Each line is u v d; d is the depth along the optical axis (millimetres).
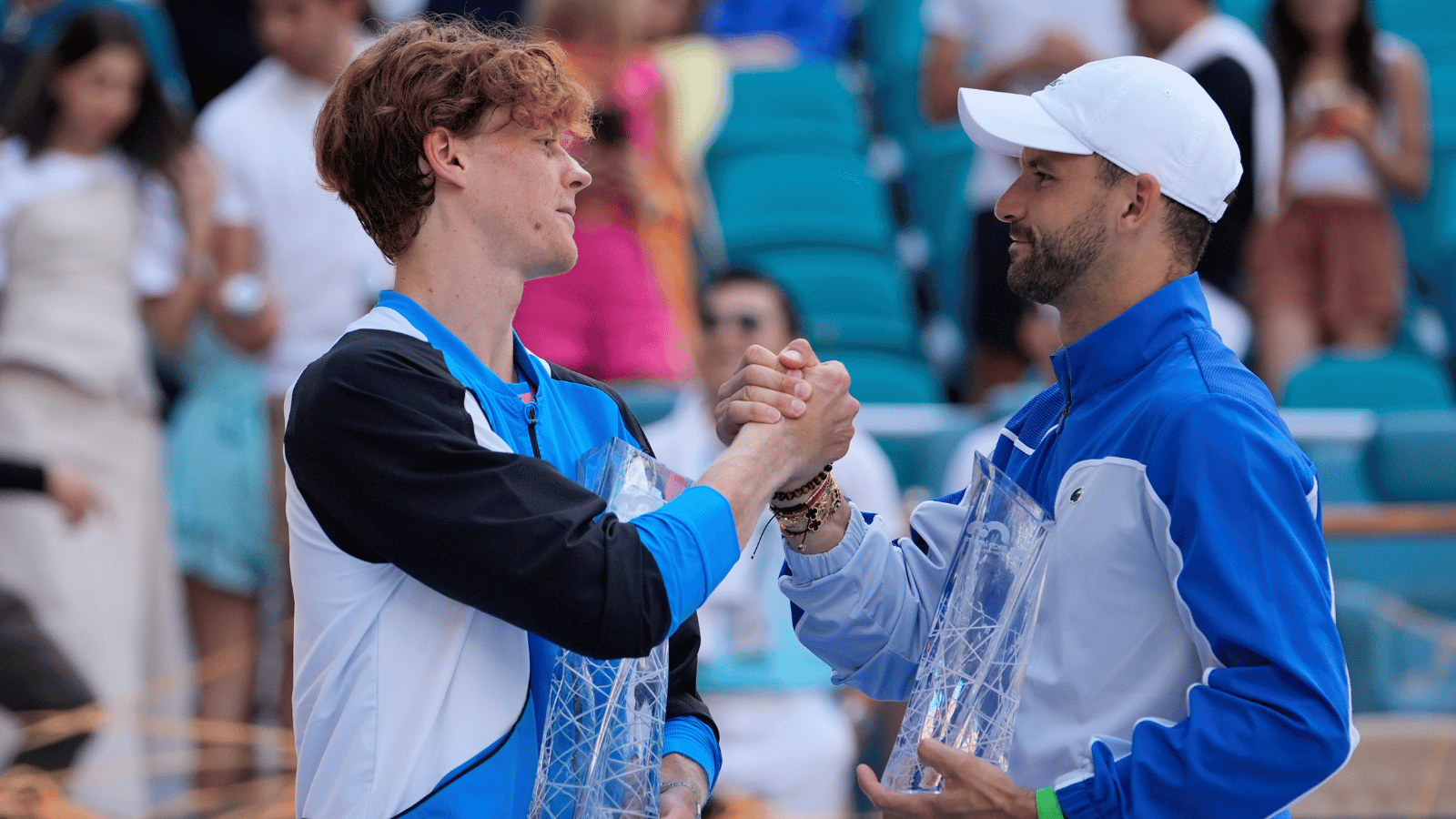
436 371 5309
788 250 21594
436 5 19250
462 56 5434
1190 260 5926
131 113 14453
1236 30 16625
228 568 14422
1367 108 19391
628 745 5461
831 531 6203
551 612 5074
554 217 5578
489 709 5344
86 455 13969
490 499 5105
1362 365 18344
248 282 14227
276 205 14719
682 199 16422
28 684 11750
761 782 12188
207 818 13102
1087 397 5941
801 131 23172
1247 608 5203
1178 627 5570
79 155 14375
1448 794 12773
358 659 5301
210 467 14461
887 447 15656
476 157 5484
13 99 14438
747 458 5672
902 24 24984
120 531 14094
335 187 5684
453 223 5531
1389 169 19406
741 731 12234
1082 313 6004
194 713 14195
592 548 5109
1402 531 14383
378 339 5348
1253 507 5285
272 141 14734
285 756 13844
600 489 5625
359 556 5293
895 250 22844
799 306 20781
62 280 14094
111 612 13836
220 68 18906
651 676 5531
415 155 5457
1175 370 5668
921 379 19844
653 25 20828
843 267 21312
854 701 13375
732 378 5988
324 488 5199
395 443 5109
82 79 14156
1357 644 13883
